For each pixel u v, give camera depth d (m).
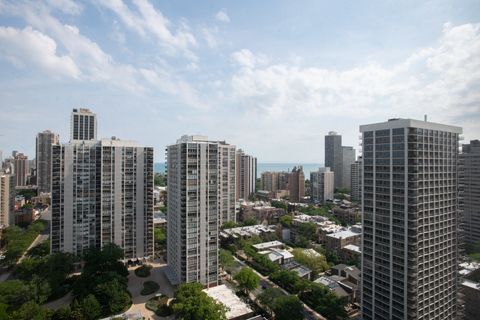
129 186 174.62
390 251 109.25
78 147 167.25
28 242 198.38
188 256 136.50
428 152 107.75
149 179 180.12
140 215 177.88
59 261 145.88
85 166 168.50
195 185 137.12
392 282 108.31
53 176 163.25
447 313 113.06
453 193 117.12
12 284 121.06
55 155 163.50
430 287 107.50
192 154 136.12
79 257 164.25
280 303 114.62
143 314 122.19
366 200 119.31
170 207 155.50
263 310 126.62
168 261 158.88
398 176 107.00
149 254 180.50
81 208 167.88
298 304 115.00
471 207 178.62
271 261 167.00
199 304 105.56
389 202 110.06
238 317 114.00
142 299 134.12
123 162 173.25
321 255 177.88
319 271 167.62
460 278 124.56
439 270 110.62
